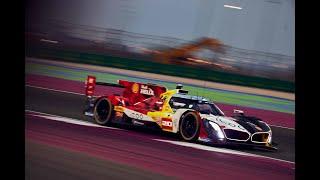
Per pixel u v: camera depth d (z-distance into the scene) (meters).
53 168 16.36
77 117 26.38
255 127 21.56
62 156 17.97
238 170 17.62
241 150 21.62
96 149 19.30
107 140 21.05
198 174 16.50
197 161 18.39
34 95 31.03
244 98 28.12
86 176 15.39
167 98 23.12
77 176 15.40
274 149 21.94
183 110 22.16
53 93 32.34
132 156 18.47
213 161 18.64
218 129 20.83
